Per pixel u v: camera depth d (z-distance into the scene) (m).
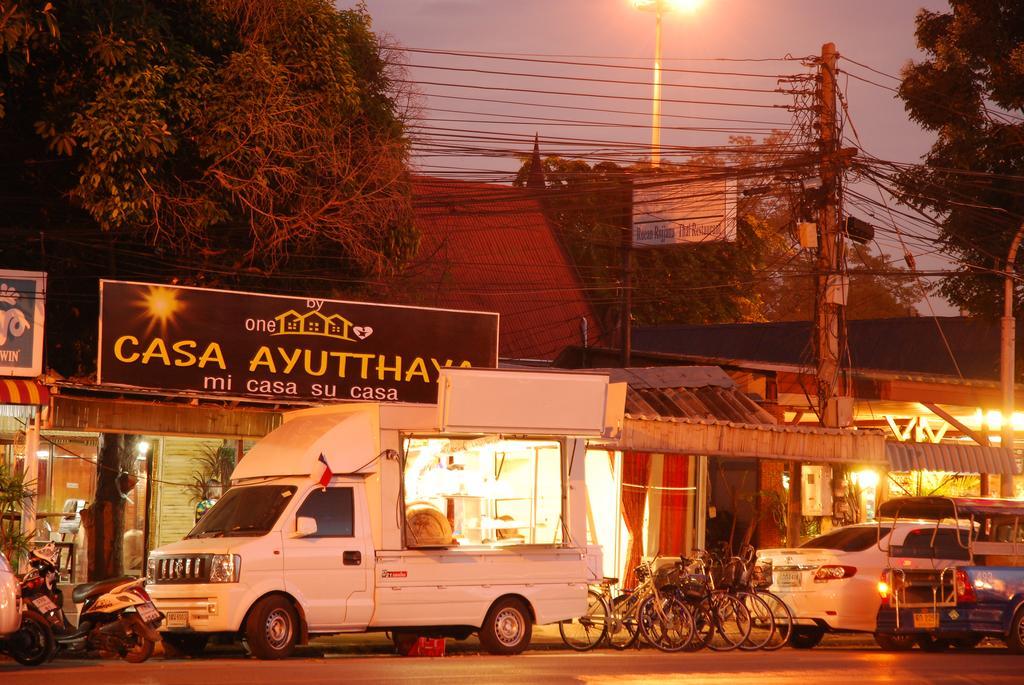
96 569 20.11
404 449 15.44
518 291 36.19
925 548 17.62
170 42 19.45
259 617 14.07
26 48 17.05
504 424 15.41
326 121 21.05
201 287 19.94
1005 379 24.66
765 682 12.44
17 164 19.94
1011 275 24.97
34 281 17.81
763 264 45.22
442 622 15.20
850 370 23.11
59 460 20.50
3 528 17.14
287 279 22.05
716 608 16.97
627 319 29.98
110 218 18.48
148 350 18.64
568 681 12.03
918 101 31.72
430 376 20.69
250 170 20.27
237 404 19.44
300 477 14.92
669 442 20.25
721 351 38.59
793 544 21.81
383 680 11.57
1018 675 13.92
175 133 19.48
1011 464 24.30
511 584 15.73
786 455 21.23
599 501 22.14
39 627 13.12
